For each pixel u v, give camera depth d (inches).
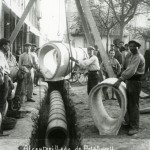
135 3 935.7
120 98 270.8
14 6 633.6
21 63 420.8
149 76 630.5
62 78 449.7
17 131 263.1
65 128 229.0
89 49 394.9
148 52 674.2
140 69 263.6
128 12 959.0
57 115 260.2
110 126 264.8
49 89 455.2
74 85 673.0
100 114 275.9
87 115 344.2
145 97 462.0
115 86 258.2
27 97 415.8
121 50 469.7
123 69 293.0
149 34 1092.5
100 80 430.3
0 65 263.1
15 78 329.4
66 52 450.0
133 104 266.5
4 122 268.5
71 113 283.3
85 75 719.7
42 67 463.5
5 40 275.3
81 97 487.5
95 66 391.9
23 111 332.2
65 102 347.9
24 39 941.8
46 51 468.4
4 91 272.1
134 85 264.5
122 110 258.7
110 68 330.0
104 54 331.6
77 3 434.6
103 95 480.4
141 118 329.4
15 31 447.5
